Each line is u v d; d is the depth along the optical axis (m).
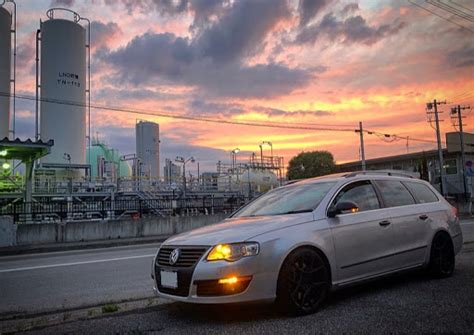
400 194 6.71
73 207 22.02
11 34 39.03
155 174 63.41
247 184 41.88
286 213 5.73
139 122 64.44
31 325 5.29
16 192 28.44
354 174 6.41
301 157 78.50
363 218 5.84
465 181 47.84
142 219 20.98
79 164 38.41
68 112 39.31
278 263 4.79
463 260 8.56
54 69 39.06
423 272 7.20
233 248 4.67
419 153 64.25
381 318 4.72
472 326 4.35
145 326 4.95
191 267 4.74
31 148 20.50
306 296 4.96
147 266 10.14
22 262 12.45
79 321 5.36
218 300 4.55
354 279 5.53
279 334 4.32
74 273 9.62
